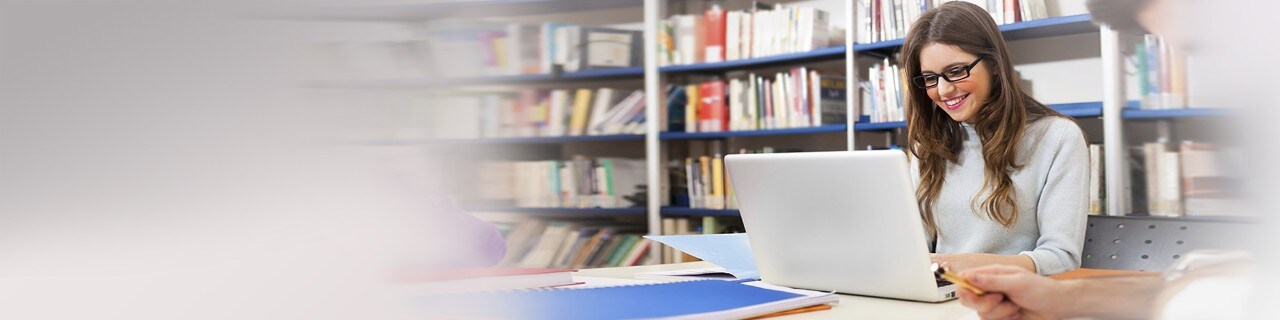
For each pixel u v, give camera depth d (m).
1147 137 2.39
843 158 0.91
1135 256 1.42
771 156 0.99
